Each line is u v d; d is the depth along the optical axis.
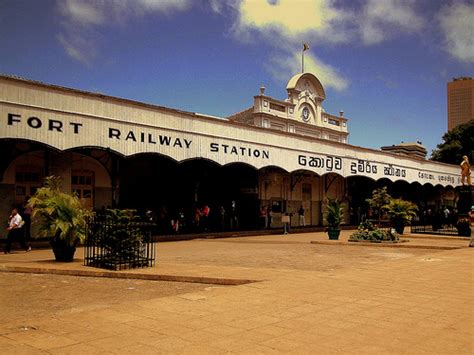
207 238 23.38
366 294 7.66
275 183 31.03
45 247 17.25
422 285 8.57
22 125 16.16
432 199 48.12
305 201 33.88
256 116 31.97
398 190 42.56
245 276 9.54
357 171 32.94
